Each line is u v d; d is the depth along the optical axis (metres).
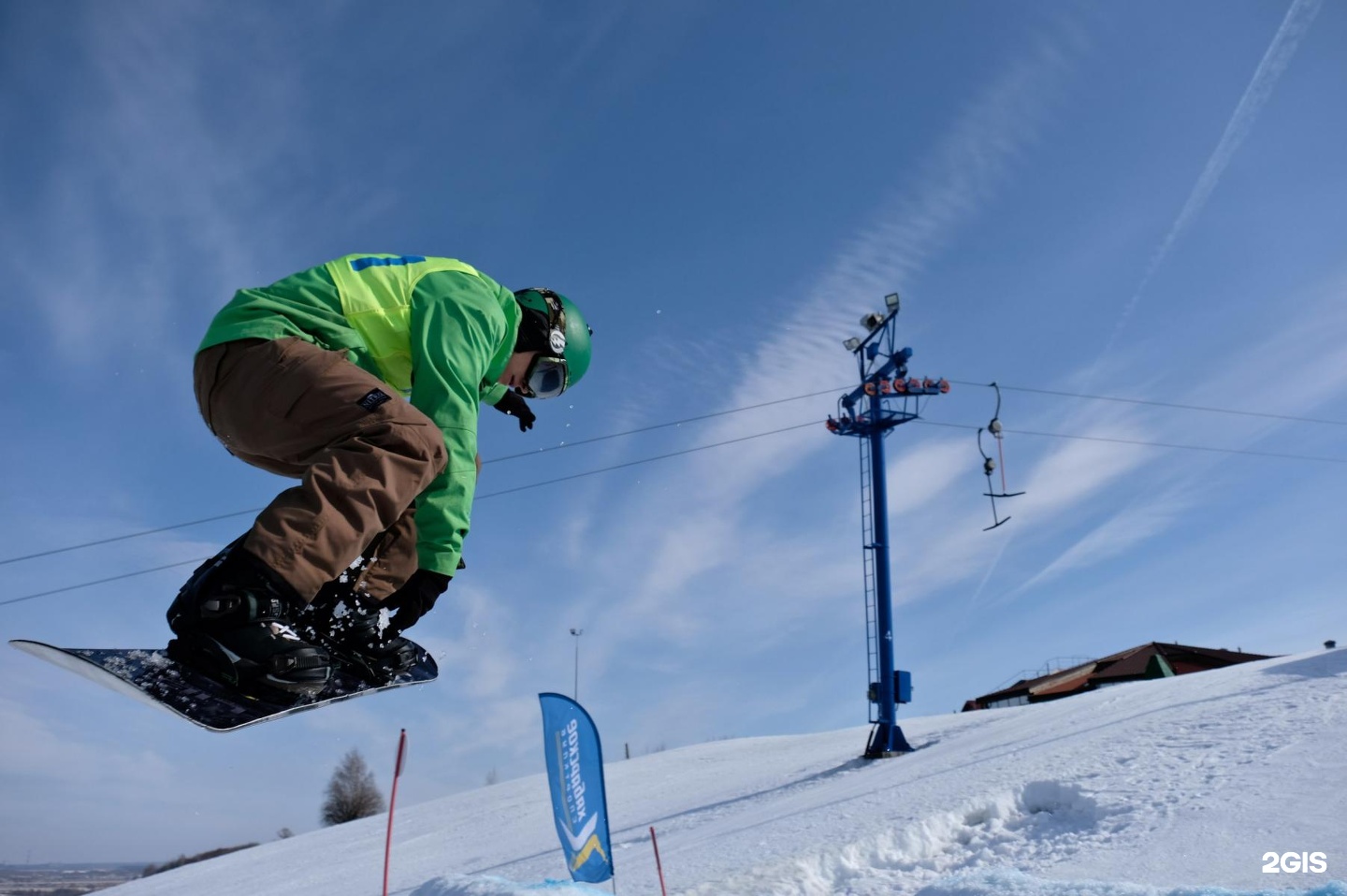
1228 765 3.61
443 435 1.71
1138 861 2.74
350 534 1.47
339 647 1.62
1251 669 6.82
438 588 1.75
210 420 1.75
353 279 1.84
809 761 12.95
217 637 1.38
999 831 3.75
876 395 11.90
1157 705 5.79
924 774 5.80
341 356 1.68
